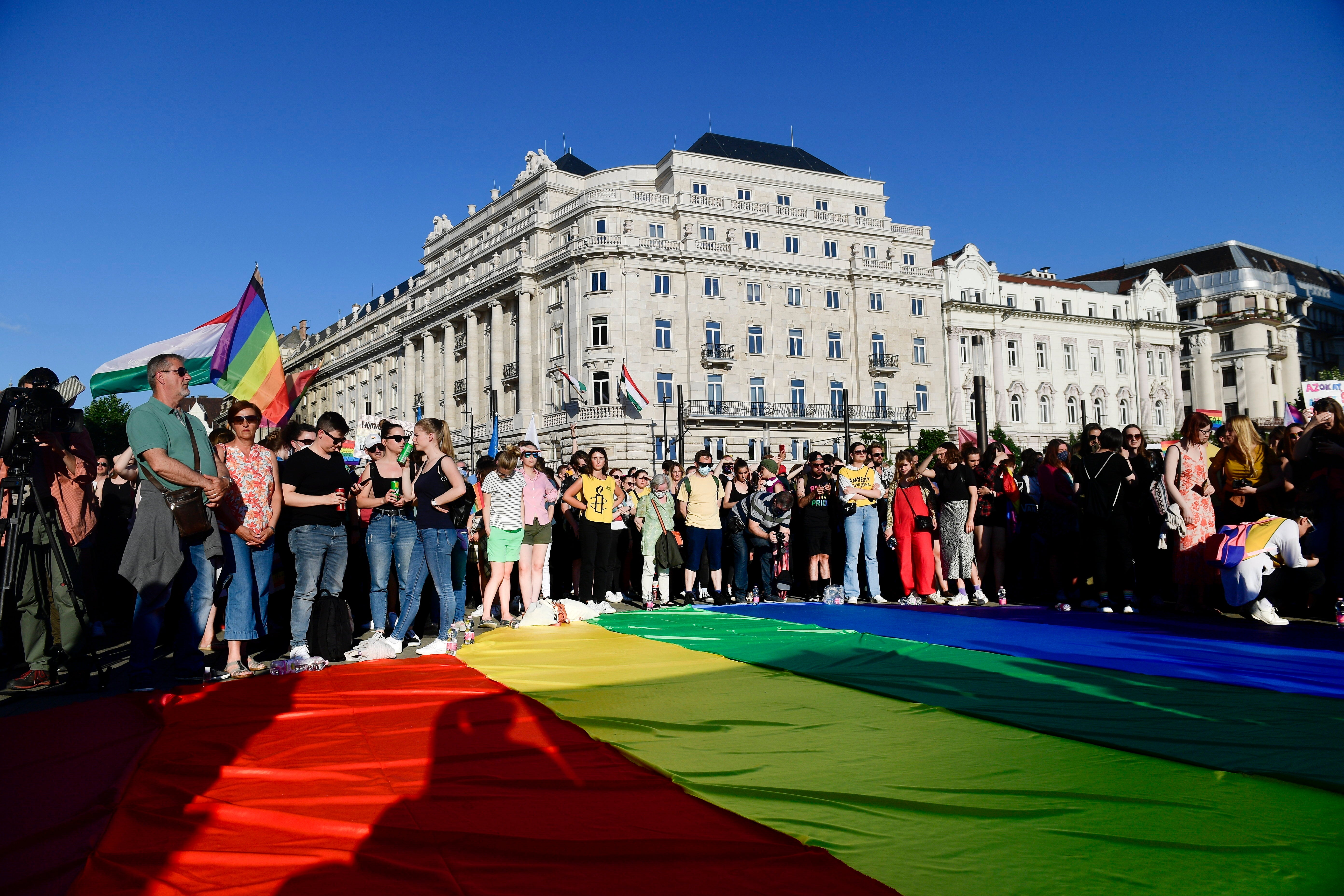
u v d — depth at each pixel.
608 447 45.72
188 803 3.44
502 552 9.95
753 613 10.52
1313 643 7.12
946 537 11.62
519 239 53.72
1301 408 15.83
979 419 24.02
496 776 3.78
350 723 4.84
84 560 7.60
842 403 51.75
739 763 3.94
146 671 6.18
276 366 11.04
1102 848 2.89
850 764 3.90
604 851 2.89
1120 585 10.09
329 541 7.36
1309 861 2.78
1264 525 8.62
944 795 3.43
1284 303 76.38
